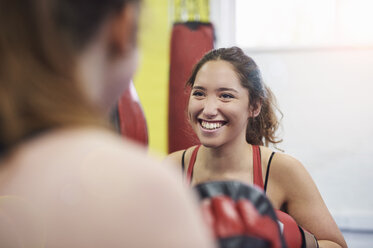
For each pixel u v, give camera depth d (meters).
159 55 3.09
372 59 3.06
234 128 1.26
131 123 1.34
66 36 0.33
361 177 3.10
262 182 1.28
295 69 3.19
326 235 1.22
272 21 3.32
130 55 0.36
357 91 3.10
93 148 0.31
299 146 3.19
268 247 0.49
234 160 1.30
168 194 0.30
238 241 0.48
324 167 3.16
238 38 3.37
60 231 0.29
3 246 0.30
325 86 3.14
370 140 3.08
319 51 3.13
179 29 2.37
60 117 0.32
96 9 0.33
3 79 0.32
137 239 0.28
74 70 0.33
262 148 1.36
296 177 1.27
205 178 1.34
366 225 3.02
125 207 0.28
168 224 0.29
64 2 0.32
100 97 0.36
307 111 3.18
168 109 2.35
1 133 0.33
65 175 0.30
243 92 1.27
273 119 1.50
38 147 0.32
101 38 0.34
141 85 3.16
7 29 0.32
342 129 3.12
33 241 0.29
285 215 1.04
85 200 0.29
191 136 1.96
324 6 3.24
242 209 0.51
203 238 0.30
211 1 3.27
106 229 0.28
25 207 0.30
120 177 0.29
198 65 1.35
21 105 0.32
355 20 3.19
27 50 0.32
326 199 3.15
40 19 0.32
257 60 3.25
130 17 0.35
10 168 0.32
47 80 0.32
